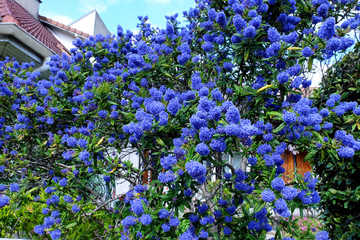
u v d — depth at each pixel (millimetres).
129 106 3029
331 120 2721
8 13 5824
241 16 2496
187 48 2906
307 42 2369
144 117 2264
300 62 2408
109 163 2803
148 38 4641
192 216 2203
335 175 3441
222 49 2809
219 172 2746
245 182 2340
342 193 3215
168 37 3346
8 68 4488
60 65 4102
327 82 3457
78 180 2828
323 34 2242
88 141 2684
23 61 5645
